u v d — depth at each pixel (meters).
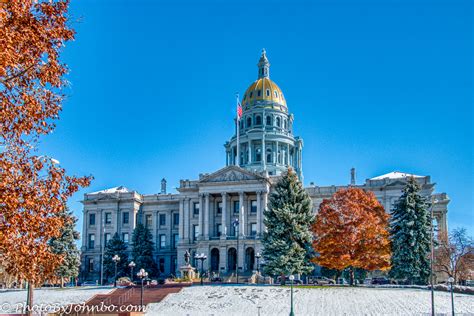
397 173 123.38
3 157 20.83
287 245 80.00
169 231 132.88
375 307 58.97
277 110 161.38
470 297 62.44
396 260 81.56
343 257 75.06
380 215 79.12
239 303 64.25
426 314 54.50
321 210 79.56
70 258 96.38
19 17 20.92
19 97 21.52
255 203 119.12
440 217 113.25
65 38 22.41
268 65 172.12
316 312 58.94
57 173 22.14
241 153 158.88
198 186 120.88
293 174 86.44
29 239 21.48
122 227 132.75
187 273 95.12
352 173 129.00
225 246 114.62
